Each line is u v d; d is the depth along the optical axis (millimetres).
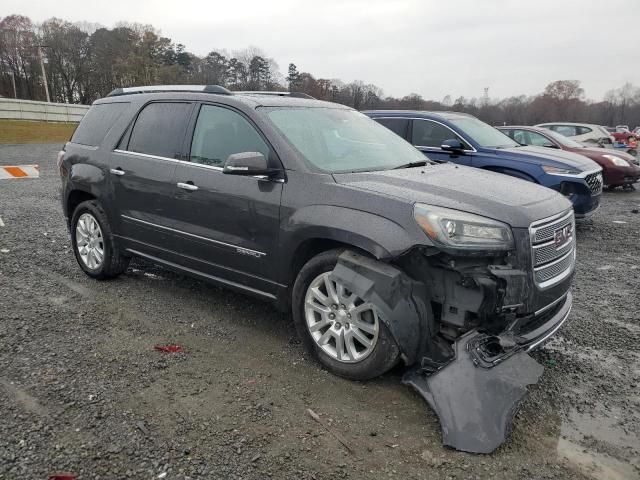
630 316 4809
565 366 3816
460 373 2990
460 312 3188
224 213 4031
